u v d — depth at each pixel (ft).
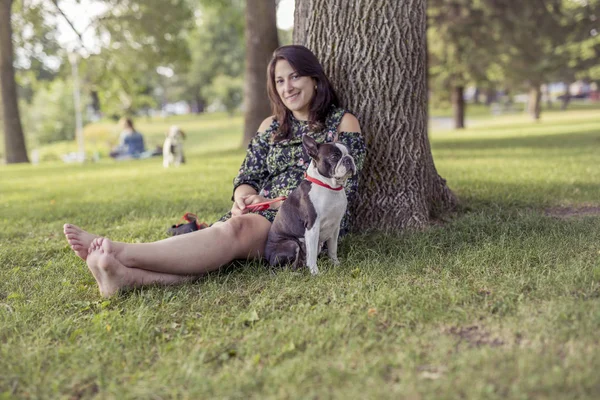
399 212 15.08
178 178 31.37
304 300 10.18
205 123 147.84
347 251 13.32
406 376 7.03
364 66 14.60
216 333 8.89
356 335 8.46
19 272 12.94
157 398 7.07
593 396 6.31
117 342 8.70
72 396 7.30
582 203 18.07
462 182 23.53
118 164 48.70
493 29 65.87
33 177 38.96
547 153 35.81
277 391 7.00
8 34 58.18
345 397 6.67
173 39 71.77
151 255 10.68
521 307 8.95
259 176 13.48
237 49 172.14
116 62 70.69
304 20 16.30
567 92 150.41
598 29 60.75
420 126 15.35
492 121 119.34
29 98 137.69
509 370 7.02
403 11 14.49
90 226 18.33
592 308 8.58
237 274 11.80
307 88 12.66
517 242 12.72
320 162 10.97
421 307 9.20
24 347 8.64
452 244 13.39
